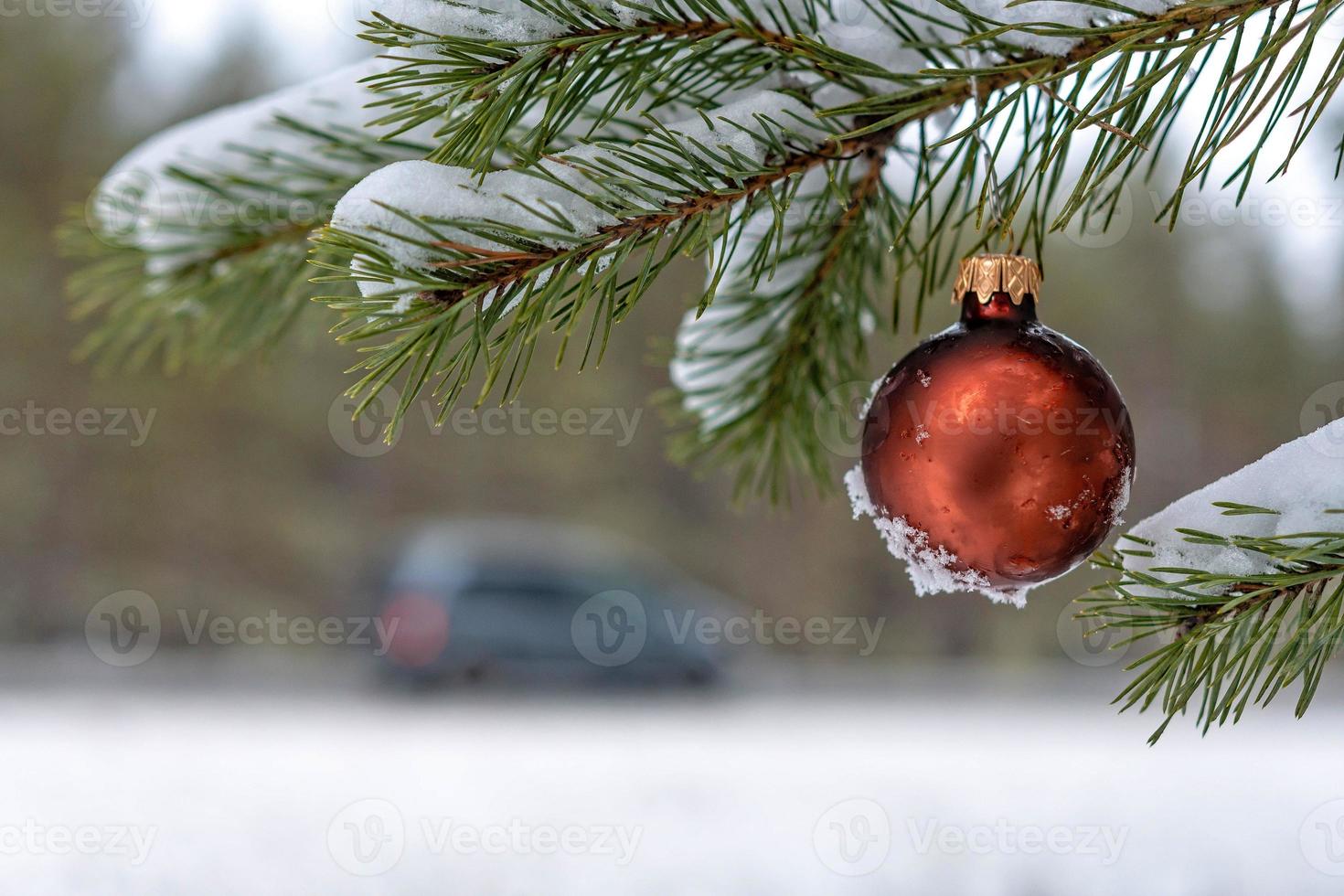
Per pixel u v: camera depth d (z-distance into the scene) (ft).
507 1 2.79
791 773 20.49
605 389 68.69
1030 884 11.33
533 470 68.64
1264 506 2.90
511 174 2.81
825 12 3.38
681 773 20.22
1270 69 2.61
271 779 18.57
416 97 2.87
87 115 60.64
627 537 68.33
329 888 10.90
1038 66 2.97
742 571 67.67
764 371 4.66
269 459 65.21
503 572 34.37
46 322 59.31
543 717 30.94
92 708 31.22
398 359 2.67
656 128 3.14
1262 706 2.86
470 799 16.93
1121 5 2.70
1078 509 2.90
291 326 5.09
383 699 33.65
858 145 3.33
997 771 20.92
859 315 4.49
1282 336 60.34
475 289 2.68
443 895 10.71
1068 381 2.89
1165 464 60.80
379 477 68.18
